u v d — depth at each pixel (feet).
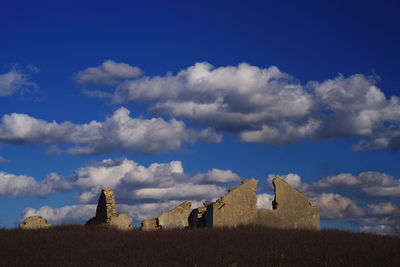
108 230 131.75
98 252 99.14
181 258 93.56
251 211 141.59
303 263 90.84
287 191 144.66
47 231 130.31
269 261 91.86
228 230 121.08
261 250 98.32
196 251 97.86
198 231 120.06
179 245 102.89
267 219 141.90
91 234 120.26
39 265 90.17
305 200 144.56
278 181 145.07
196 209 150.82
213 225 138.62
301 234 116.47
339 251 99.30
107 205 149.79
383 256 96.02
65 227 139.44
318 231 124.36
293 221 142.82
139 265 88.53
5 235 120.16
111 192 151.94
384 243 108.47
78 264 89.81
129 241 108.68
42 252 99.50
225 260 91.45
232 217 140.05
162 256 94.79
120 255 95.71
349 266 88.53
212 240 107.04
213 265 88.12
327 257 94.32
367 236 118.21
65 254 98.07
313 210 144.15
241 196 142.00
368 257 95.14
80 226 142.41
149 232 122.62
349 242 108.27
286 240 108.37
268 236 112.16
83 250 101.30
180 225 152.56
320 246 103.65
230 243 104.63
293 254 96.84
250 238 109.60
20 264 90.48
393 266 89.81
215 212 139.44
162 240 108.06
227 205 140.56
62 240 110.93
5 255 97.30
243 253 96.84
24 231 130.62
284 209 143.43
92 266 87.81
